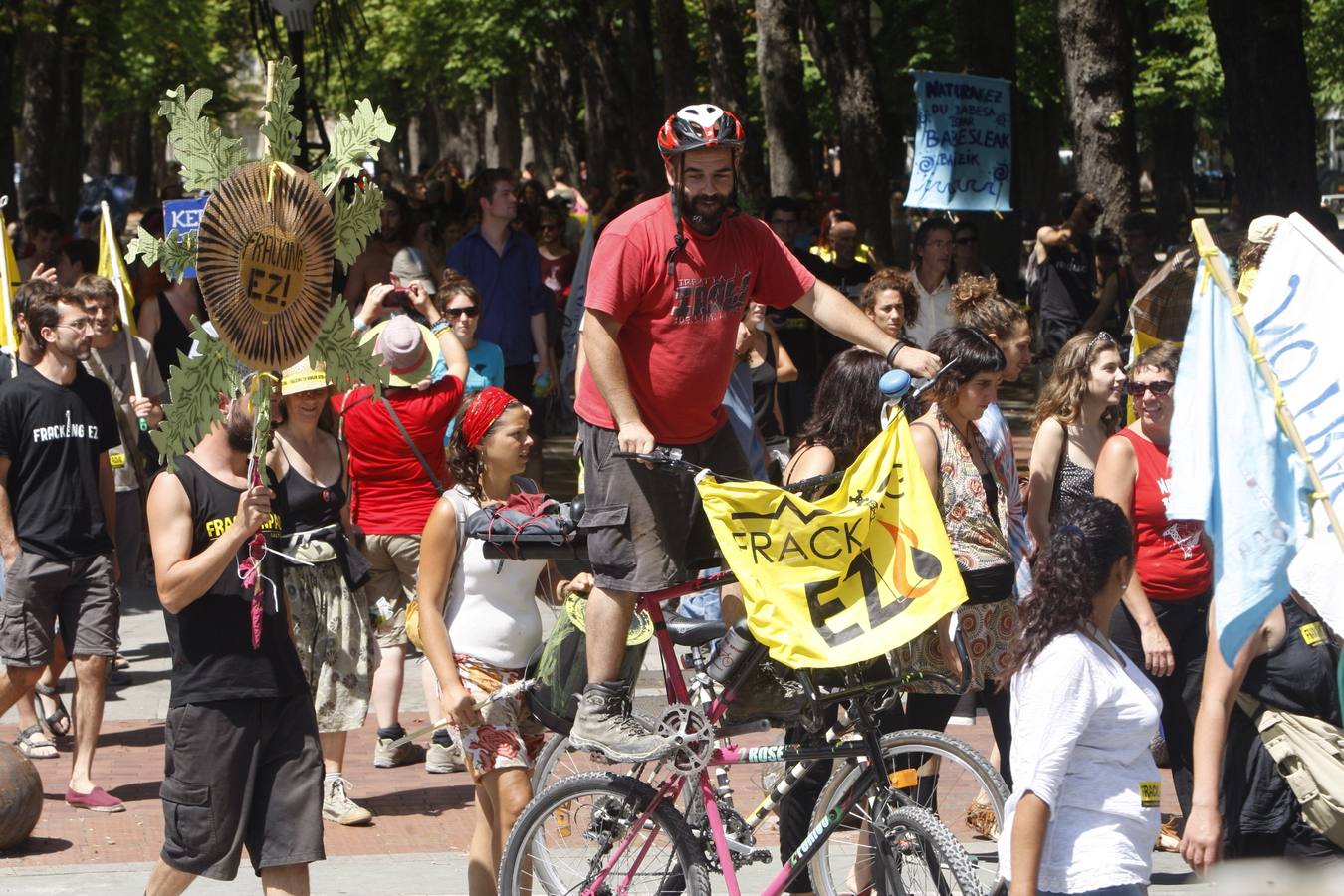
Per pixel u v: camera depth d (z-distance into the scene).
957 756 6.50
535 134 59.28
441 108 69.69
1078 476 8.34
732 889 6.37
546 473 19.53
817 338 14.76
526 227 20.94
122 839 8.66
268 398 6.14
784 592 6.03
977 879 6.03
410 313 12.81
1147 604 7.71
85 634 9.19
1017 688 5.29
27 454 9.12
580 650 6.80
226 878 6.38
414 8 52.34
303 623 8.70
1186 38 46.56
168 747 6.42
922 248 13.57
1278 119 16.12
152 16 50.19
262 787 6.43
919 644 6.65
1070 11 21.48
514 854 6.70
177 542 6.37
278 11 16.69
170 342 13.72
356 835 8.80
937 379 6.09
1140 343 9.45
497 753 6.92
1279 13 16.03
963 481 7.18
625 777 6.63
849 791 6.57
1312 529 5.54
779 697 6.43
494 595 6.98
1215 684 5.90
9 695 9.23
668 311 6.10
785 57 27.81
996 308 8.85
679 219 6.04
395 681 10.10
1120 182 21.58
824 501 6.07
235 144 5.84
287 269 5.99
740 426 11.35
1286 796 6.18
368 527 9.88
